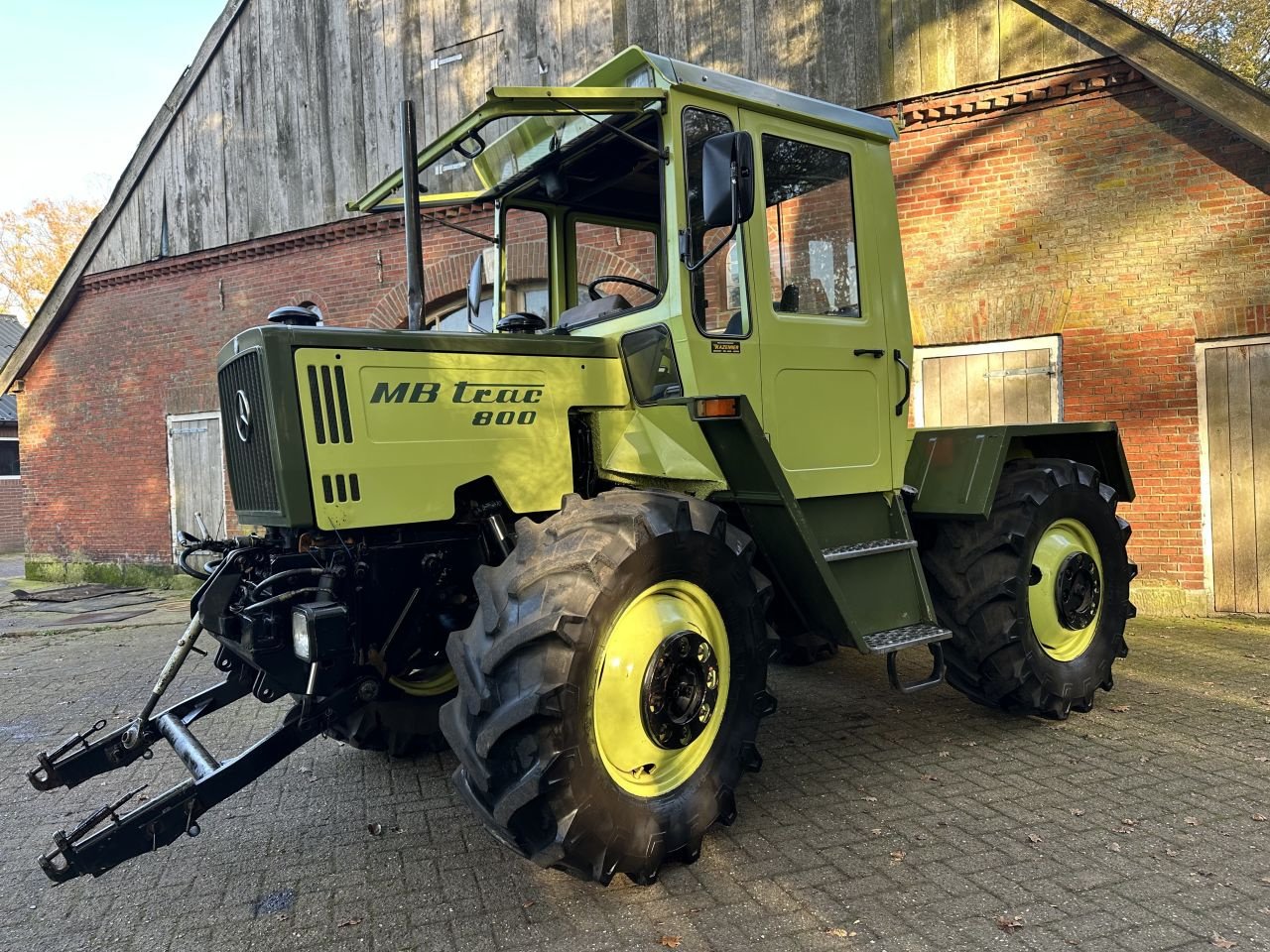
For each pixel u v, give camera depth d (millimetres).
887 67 7059
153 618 8109
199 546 3105
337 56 9289
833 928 2311
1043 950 2180
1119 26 6184
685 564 2611
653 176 3740
